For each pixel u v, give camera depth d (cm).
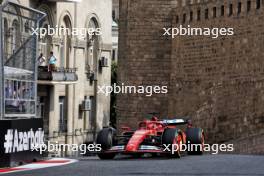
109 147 7094
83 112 16675
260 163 6062
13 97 6253
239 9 12669
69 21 15725
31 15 6412
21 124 6241
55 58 14262
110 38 17875
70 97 15850
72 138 15950
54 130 14988
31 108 6569
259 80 12000
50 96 14838
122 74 15388
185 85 14300
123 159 7069
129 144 7025
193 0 14088
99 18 17262
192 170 5459
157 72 14988
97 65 17275
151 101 15000
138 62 15125
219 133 13100
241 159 6656
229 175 5081
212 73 13425
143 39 15088
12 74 6225
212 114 13350
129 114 15225
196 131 7694
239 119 12544
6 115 6147
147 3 15000
